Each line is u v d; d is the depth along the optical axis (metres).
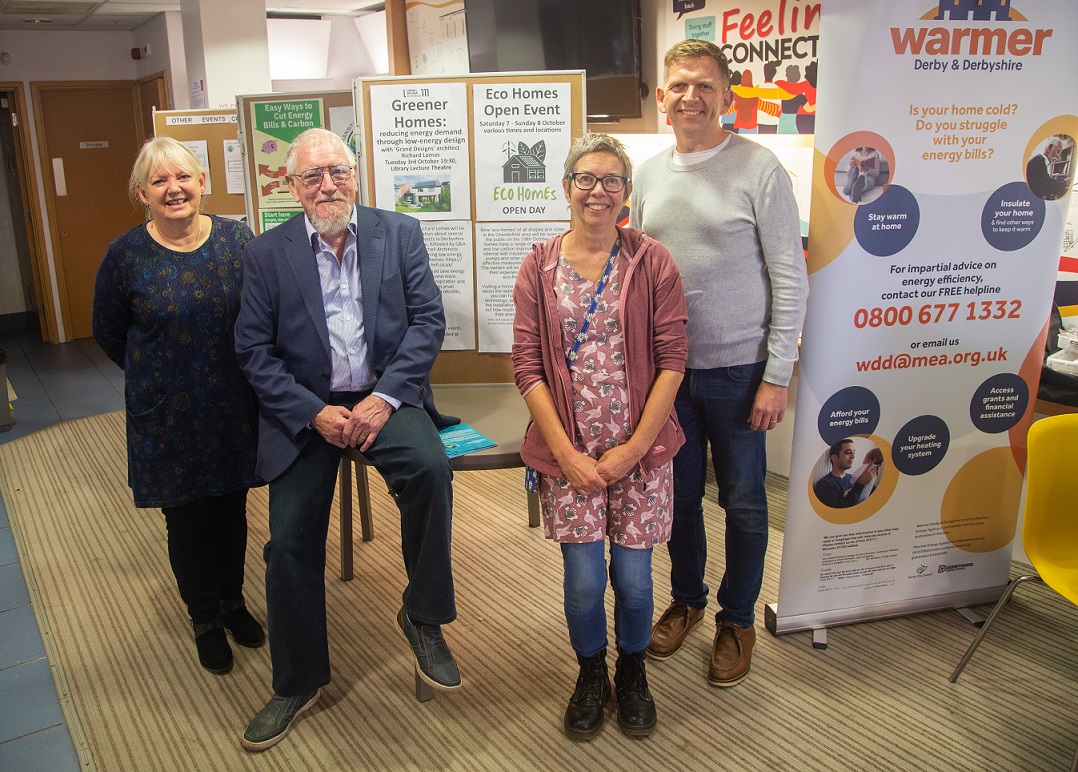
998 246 2.34
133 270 2.21
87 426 4.97
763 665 2.40
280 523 2.09
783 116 3.27
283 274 2.12
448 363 2.75
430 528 2.09
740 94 3.41
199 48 5.58
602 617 2.10
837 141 2.17
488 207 2.61
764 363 2.14
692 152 2.10
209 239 2.29
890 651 2.46
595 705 2.13
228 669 2.46
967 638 2.51
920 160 2.23
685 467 2.29
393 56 5.00
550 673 2.41
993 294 2.38
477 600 2.81
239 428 2.34
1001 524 2.59
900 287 2.30
